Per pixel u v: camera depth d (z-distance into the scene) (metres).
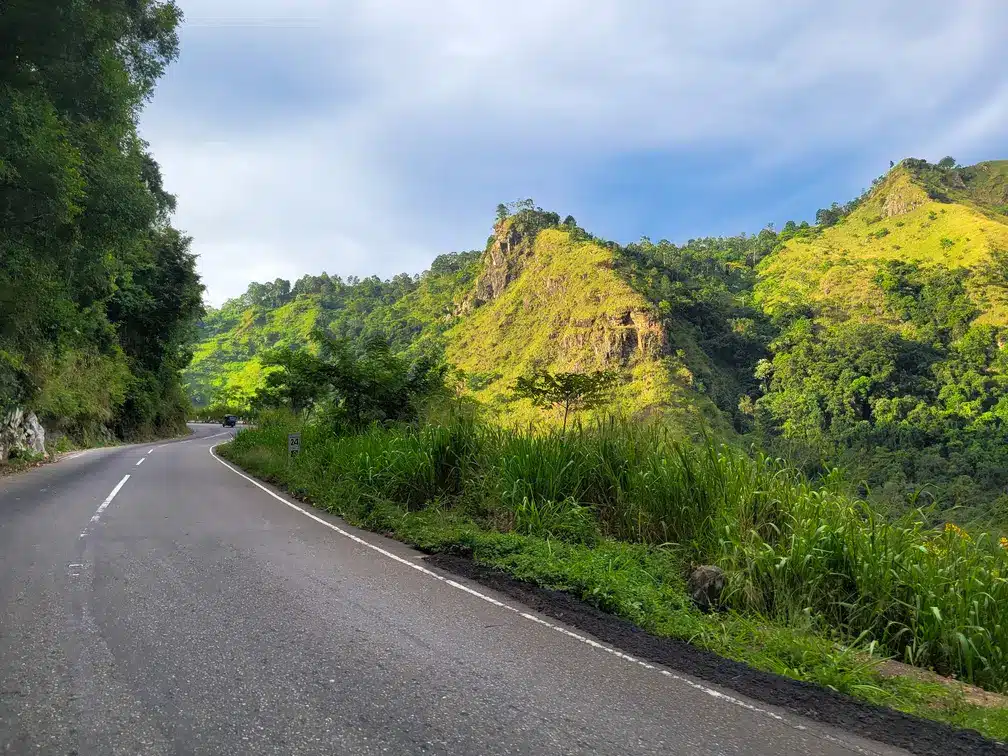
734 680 3.73
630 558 6.20
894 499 6.20
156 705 3.08
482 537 7.00
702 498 6.90
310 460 13.79
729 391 88.50
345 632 4.25
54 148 11.00
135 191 14.12
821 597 5.27
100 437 34.62
